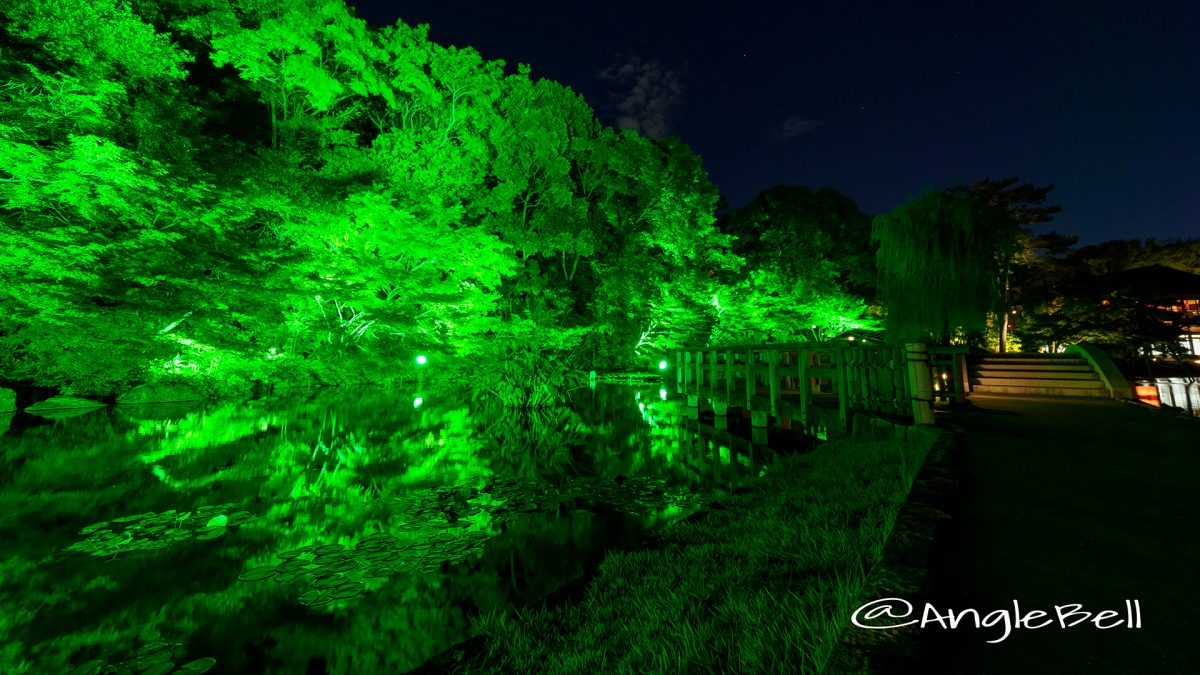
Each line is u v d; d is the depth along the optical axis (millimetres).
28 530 5609
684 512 6316
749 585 3234
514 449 10352
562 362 18969
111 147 11383
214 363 16656
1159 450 5312
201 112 17484
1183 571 2590
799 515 4395
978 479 4328
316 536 5523
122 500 6715
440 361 21156
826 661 1940
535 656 2926
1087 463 4809
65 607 4000
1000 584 2502
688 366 14273
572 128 28688
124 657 3393
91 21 12328
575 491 7176
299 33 18281
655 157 27578
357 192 18125
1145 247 27969
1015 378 11359
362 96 22578
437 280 19797
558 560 4914
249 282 15461
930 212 12070
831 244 28969
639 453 10031
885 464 5516
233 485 7500
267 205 15891
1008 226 11836
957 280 11688
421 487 7473
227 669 3260
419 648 3508
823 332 29609
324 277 17672
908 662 1875
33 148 11094
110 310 13719
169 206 13445
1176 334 19828
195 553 5043
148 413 13664
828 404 9148
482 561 4883
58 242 12141
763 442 10125
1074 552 2852
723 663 2381
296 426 12477
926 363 6855
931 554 2846
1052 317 22203
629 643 2814
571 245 25641
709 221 27609
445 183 21688
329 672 3248
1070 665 1865
